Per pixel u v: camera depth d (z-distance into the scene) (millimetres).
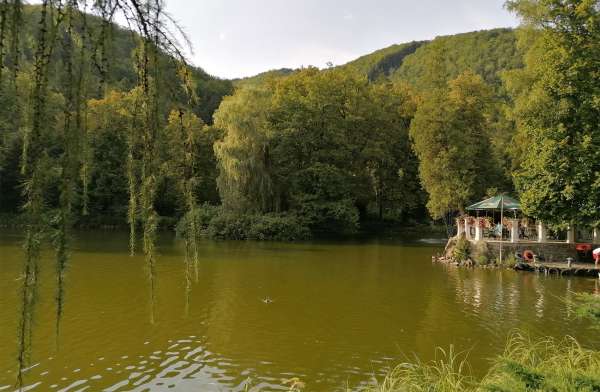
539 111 20734
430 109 31297
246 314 13266
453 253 24016
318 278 18859
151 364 9477
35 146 2307
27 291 2402
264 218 33750
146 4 2547
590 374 4590
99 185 35625
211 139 40406
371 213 47281
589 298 5594
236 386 8539
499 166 34469
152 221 2902
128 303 13906
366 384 8664
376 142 41594
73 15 2361
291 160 40781
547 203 20328
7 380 8422
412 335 11617
